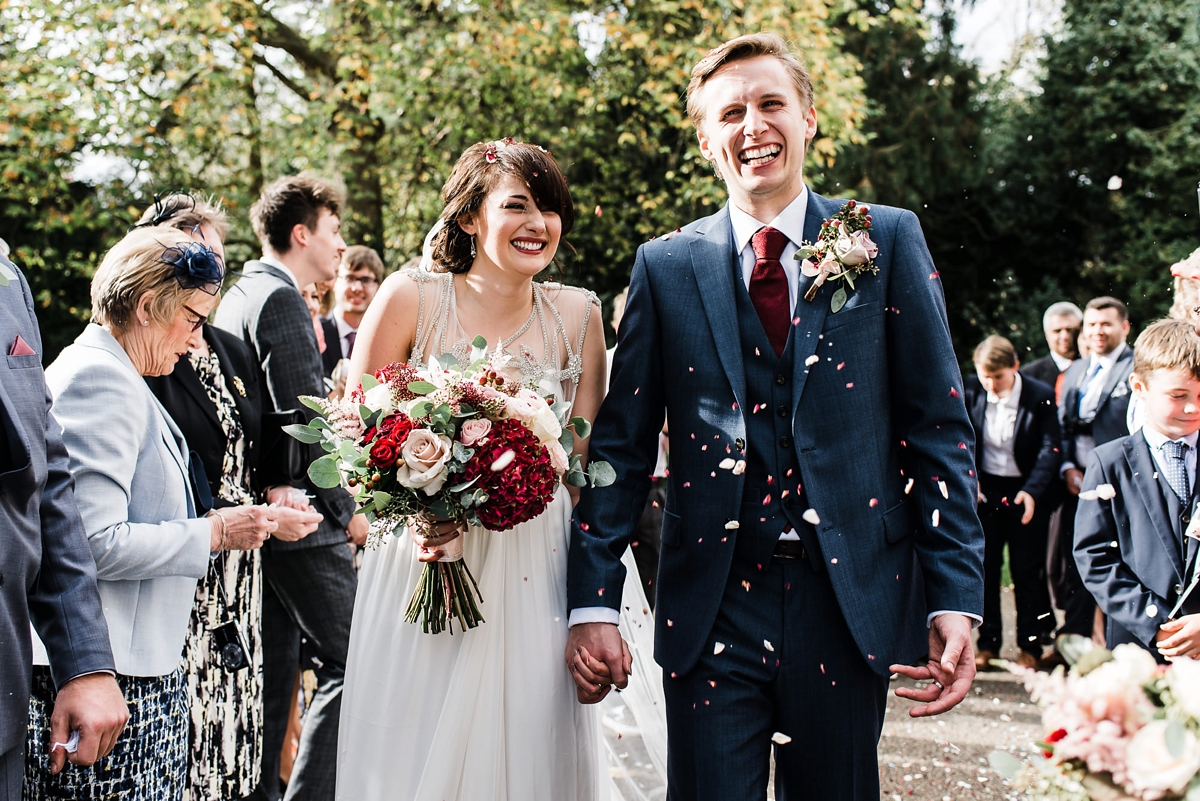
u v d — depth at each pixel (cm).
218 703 274
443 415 222
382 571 254
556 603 253
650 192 1188
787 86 230
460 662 242
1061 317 648
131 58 950
